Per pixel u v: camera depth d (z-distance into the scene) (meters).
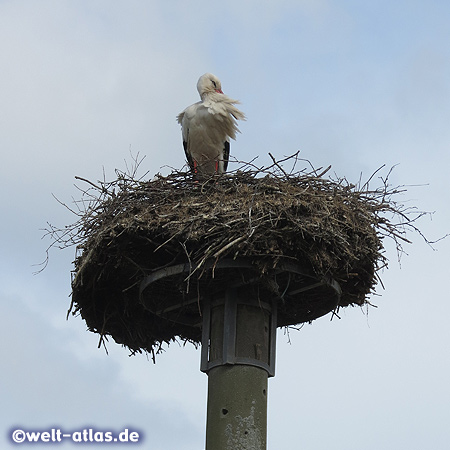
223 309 12.93
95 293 14.39
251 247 12.21
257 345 12.69
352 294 14.11
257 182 13.11
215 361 12.60
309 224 12.30
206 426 12.40
